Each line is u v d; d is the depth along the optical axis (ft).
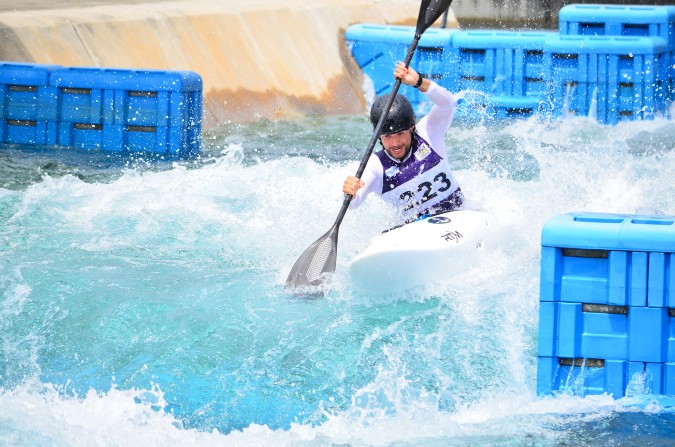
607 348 37.60
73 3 123.95
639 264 36.65
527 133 104.53
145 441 37.01
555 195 70.44
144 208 68.74
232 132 105.19
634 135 102.32
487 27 188.03
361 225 63.00
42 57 102.01
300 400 40.37
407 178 55.47
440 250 50.39
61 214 66.90
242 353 44.47
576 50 109.19
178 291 51.93
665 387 37.55
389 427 38.09
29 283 52.26
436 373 42.16
